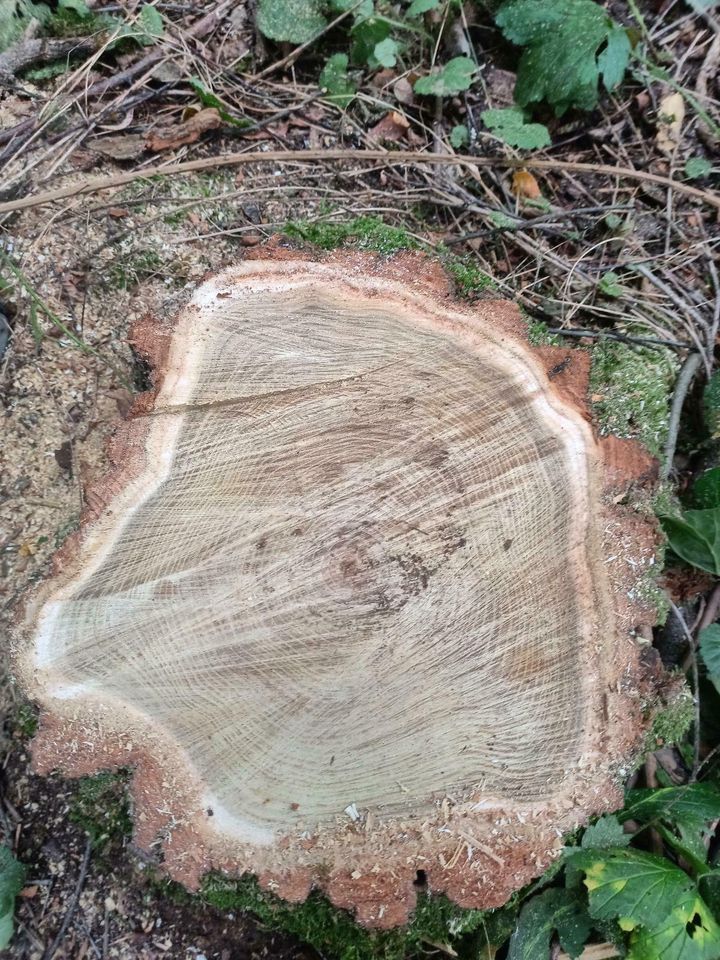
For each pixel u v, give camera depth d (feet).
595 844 2.17
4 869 2.36
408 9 2.93
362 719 2.04
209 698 2.05
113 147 2.87
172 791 2.03
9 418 2.62
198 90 2.89
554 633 2.06
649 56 2.98
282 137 2.97
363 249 2.37
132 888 2.46
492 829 2.00
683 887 2.11
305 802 2.02
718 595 2.60
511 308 2.18
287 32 2.96
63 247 2.73
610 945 2.28
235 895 2.15
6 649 2.49
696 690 2.48
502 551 2.07
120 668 2.06
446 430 2.10
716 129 2.84
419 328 2.13
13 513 2.56
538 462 2.09
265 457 2.11
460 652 2.05
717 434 2.66
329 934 2.22
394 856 1.99
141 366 2.52
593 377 2.51
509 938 2.25
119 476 2.10
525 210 2.92
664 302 2.83
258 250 2.19
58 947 2.41
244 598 2.06
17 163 2.82
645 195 2.93
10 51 2.88
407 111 3.02
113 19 2.98
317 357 2.12
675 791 2.30
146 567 2.07
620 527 2.10
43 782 2.49
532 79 2.86
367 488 2.09
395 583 2.06
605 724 2.04
